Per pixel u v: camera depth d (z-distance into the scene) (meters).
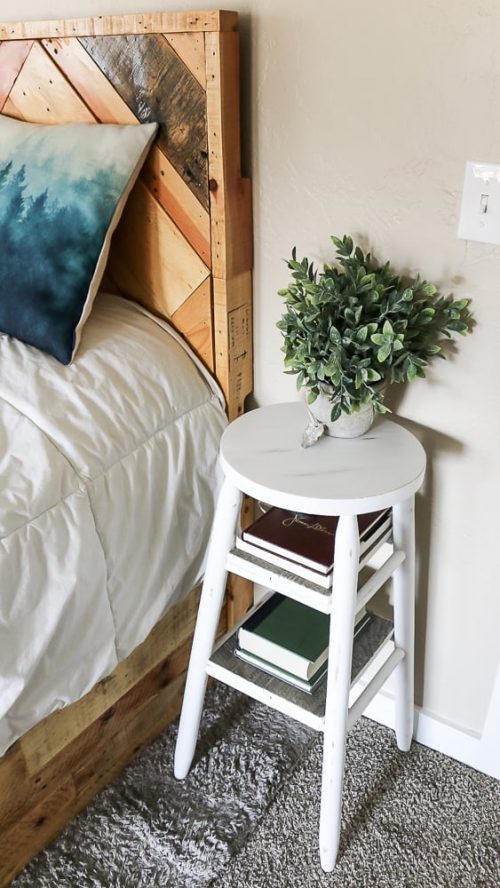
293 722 1.48
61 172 1.17
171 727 1.48
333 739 1.10
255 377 1.40
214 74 1.08
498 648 1.30
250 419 1.21
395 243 1.12
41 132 1.23
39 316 1.14
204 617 1.21
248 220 1.24
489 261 1.04
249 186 1.22
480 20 0.92
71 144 1.18
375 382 1.08
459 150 1.00
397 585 1.23
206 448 1.27
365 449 1.11
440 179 1.03
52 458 1.04
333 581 1.03
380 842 1.26
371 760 1.41
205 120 1.13
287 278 1.26
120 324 1.27
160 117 1.18
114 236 1.33
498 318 1.07
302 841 1.26
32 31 1.26
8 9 1.36
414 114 1.02
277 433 1.17
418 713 1.44
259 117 1.16
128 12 1.22
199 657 1.25
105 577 1.09
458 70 0.96
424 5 0.95
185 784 1.36
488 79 0.94
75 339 1.15
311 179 1.15
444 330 1.10
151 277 1.32
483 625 1.30
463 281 1.08
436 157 1.02
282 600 1.32
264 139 1.17
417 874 1.21
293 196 1.19
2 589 0.95
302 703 1.15
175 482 1.21
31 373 1.12
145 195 1.25
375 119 1.05
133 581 1.16
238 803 1.32
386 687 1.46
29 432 1.05
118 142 1.17
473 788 1.36
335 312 1.06
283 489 1.00
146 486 1.15
